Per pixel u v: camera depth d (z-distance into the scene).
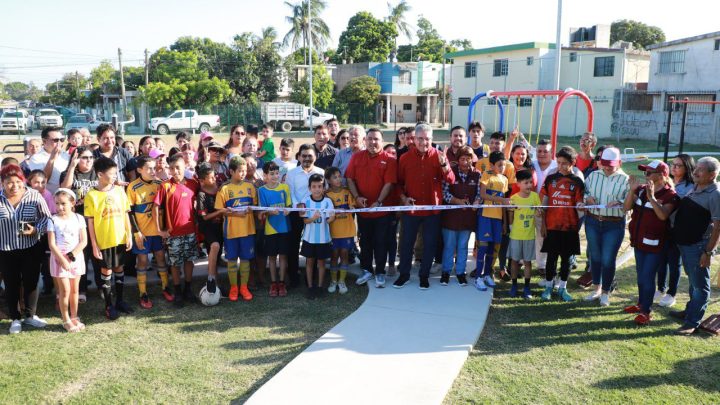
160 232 5.68
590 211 5.83
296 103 40.94
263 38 45.22
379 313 5.49
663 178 5.10
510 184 6.46
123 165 6.77
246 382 4.21
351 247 6.20
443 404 3.89
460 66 37.91
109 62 61.44
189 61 39.31
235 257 5.96
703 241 5.05
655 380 4.26
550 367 4.46
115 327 5.29
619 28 53.38
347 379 4.16
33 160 6.17
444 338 4.89
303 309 5.76
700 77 28.52
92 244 5.34
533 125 34.03
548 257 5.98
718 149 25.73
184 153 7.17
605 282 5.82
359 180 6.20
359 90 44.84
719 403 3.93
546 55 33.09
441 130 40.22
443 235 6.34
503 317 5.54
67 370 4.39
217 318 5.52
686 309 5.31
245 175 6.19
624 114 32.00
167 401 3.95
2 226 4.96
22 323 5.32
